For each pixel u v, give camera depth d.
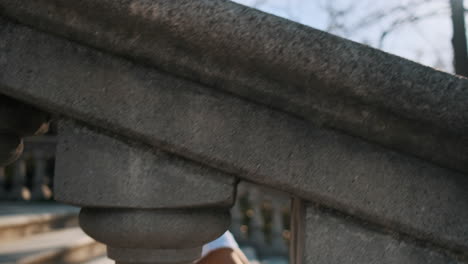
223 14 1.18
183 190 1.29
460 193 1.25
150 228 1.28
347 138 1.27
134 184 1.29
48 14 1.27
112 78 1.30
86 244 5.12
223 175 1.30
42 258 4.09
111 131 1.31
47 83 1.31
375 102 1.19
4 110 1.52
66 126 1.32
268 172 1.26
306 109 1.25
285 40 1.17
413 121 1.20
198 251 1.40
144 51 1.26
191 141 1.27
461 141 1.19
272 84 1.23
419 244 1.26
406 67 1.17
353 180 1.25
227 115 1.28
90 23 1.25
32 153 9.52
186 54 1.24
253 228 8.11
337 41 1.18
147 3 1.19
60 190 1.30
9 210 6.75
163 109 1.28
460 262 1.25
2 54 1.32
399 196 1.25
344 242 1.27
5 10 1.30
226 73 1.24
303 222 1.30
